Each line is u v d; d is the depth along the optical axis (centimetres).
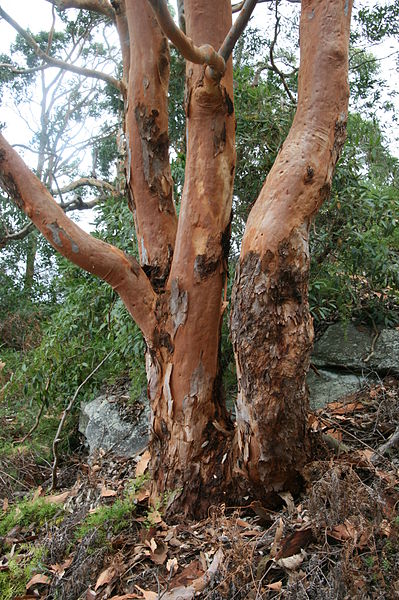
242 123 462
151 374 317
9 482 469
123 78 372
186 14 303
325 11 261
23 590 277
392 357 426
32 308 939
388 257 473
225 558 243
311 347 265
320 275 457
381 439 342
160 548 273
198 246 294
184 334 298
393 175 633
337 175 439
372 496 245
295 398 265
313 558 227
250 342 260
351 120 552
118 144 1023
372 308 473
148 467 344
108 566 272
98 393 555
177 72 723
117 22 368
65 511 357
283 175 259
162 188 327
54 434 550
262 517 277
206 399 302
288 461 276
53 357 523
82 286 536
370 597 209
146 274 321
